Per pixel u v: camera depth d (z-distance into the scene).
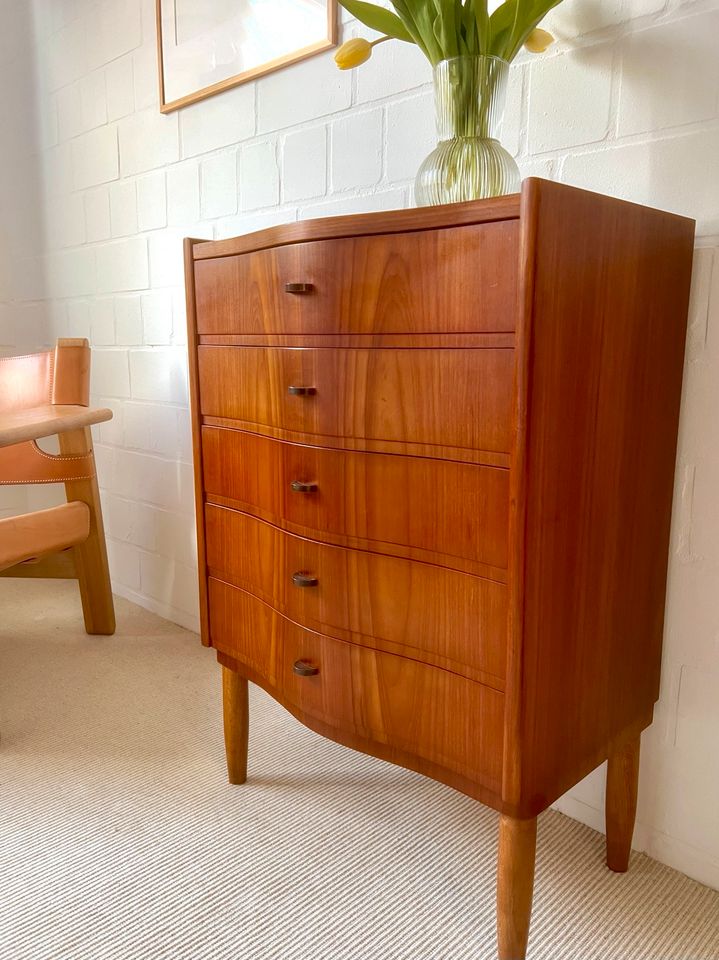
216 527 1.17
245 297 1.02
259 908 1.01
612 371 0.85
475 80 0.90
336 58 1.08
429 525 0.84
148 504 2.09
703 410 1.00
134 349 2.04
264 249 0.96
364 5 1.04
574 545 0.84
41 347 2.44
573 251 0.76
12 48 2.27
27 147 2.30
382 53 1.33
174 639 1.93
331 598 0.96
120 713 1.54
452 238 0.77
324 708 1.00
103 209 2.06
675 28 0.97
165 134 1.83
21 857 1.11
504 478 0.76
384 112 1.35
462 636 0.83
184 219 1.82
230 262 1.04
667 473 1.00
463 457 0.80
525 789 0.82
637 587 0.98
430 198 0.94
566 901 1.02
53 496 2.54
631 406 0.90
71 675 1.71
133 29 1.86
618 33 1.02
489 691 0.82
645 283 0.88
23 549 1.66
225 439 1.11
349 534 0.92
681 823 1.08
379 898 1.03
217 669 1.75
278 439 1.00
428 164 0.95
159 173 1.86
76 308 2.24
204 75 1.68
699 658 1.04
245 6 1.56
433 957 0.93
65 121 2.14
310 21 1.43
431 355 0.81
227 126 1.67
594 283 0.79
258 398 1.02
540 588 0.79
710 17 0.94
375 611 0.91
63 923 0.98
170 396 1.94
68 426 1.50
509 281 0.73
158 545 2.07
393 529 0.88
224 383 1.09
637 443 0.92
